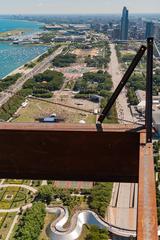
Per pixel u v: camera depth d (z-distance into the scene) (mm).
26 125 13898
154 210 8367
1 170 14344
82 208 66750
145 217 8133
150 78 12898
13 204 69500
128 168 13875
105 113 14438
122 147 13562
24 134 13664
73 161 13961
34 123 14180
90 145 13664
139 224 7934
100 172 14039
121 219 64625
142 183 9469
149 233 7621
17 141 13797
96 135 13500
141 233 7629
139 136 12953
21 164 14125
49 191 70250
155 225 7887
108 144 13562
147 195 8938
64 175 14227
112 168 13922
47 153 13906
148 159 10844
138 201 8727
